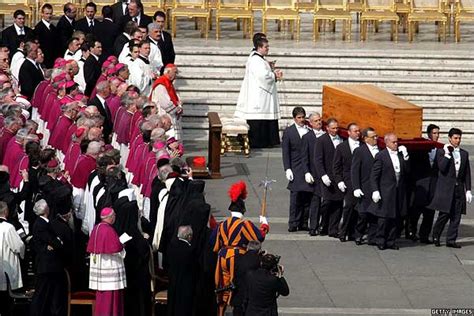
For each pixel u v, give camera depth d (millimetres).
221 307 51250
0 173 56125
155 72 82562
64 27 89562
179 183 54562
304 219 67125
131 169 63625
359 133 64875
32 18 101438
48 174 56812
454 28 107625
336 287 58375
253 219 68750
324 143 65312
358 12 108250
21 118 65688
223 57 94000
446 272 60938
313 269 60844
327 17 101750
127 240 51344
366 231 66375
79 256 55719
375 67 94188
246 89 85688
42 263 51562
